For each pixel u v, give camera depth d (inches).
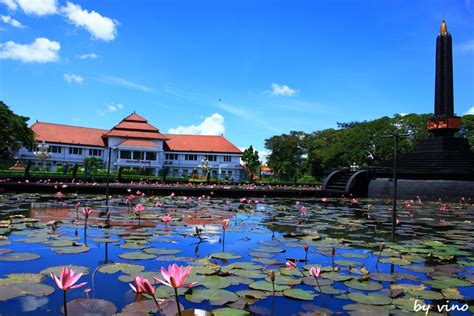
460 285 141.5
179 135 2236.7
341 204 562.3
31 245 190.4
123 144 1905.8
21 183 566.6
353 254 192.7
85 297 115.3
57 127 1962.4
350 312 109.9
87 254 174.2
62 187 586.9
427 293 129.7
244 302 116.3
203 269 151.0
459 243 241.0
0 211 333.4
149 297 116.7
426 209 497.7
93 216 310.0
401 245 224.4
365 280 145.9
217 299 116.6
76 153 1903.3
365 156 1379.2
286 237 240.7
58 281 83.8
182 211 375.6
